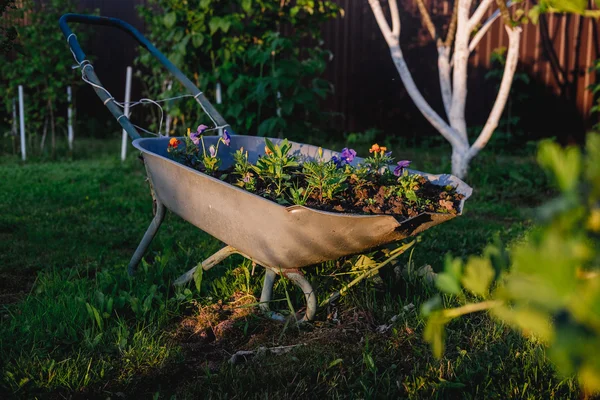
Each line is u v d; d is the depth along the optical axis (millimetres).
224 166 3611
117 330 2748
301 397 2271
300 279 2814
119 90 10305
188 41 7137
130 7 10148
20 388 2291
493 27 9445
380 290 3205
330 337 2709
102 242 4367
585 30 9352
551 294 546
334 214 2408
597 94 9453
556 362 590
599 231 588
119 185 6492
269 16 7531
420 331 2760
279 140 3666
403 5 9672
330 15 7582
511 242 4371
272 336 2807
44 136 8555
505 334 2721
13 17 8109
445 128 6730
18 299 3238
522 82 9523
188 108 7574
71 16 3781
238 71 7273
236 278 3414
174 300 3100
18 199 5629
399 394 2287
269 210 2521
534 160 8172
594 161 600
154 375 2451
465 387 2301
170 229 4727
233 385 2336
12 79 8438
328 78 9961
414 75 9789
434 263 3875
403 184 2883
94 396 2311
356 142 9758
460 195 2896
